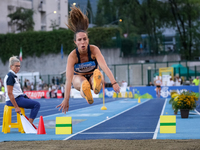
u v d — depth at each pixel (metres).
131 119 12.27
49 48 49.50
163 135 7.71
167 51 46.00
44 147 6.07
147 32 57.62
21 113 8.79
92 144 6.31
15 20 59.88
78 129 9.40
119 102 25.52
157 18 56.84
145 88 31.45
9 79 8.70
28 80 39.28
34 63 50.44
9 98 8.88
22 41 50.62
